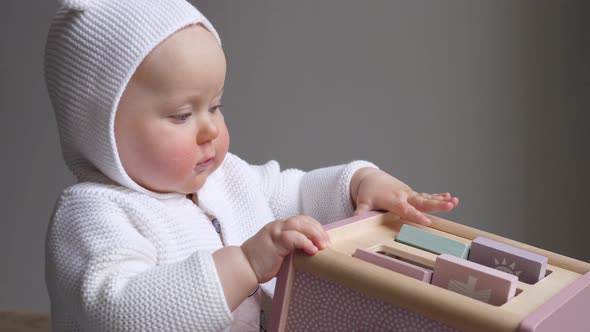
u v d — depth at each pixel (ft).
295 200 3.76
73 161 3.17
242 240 3.51
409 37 5.54
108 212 2.84
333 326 2.31
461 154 5.62
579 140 5.38
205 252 2.58
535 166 5.51
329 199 3.57
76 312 2.67
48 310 6.03
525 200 5.58
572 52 5.26
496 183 5.61
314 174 3.76
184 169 2.90
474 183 5.65
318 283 2.33
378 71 5.64
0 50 5.73
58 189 5.90
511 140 5.51
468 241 2.77
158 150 2.85
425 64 5.55
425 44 5.52
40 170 5.89
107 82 2.82
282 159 5.91
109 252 2.64
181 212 3.12
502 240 2.72
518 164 5.54
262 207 3.59
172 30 2.81
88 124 2.90
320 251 2.34
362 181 3.38
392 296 2.11
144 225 2.91
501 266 2.47
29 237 5.97
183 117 2.87
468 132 5.57
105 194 2.90
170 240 2.97
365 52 5.63
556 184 5.50
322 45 5.68
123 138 2.88
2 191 5.92
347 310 2.27
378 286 2.14
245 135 5.92
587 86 5.28
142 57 2.78
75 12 2.93
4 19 5.69
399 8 5.51
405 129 5.69
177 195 3.15
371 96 5.69
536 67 5.35
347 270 2.22
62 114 2.99
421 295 2.06
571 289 2.17
